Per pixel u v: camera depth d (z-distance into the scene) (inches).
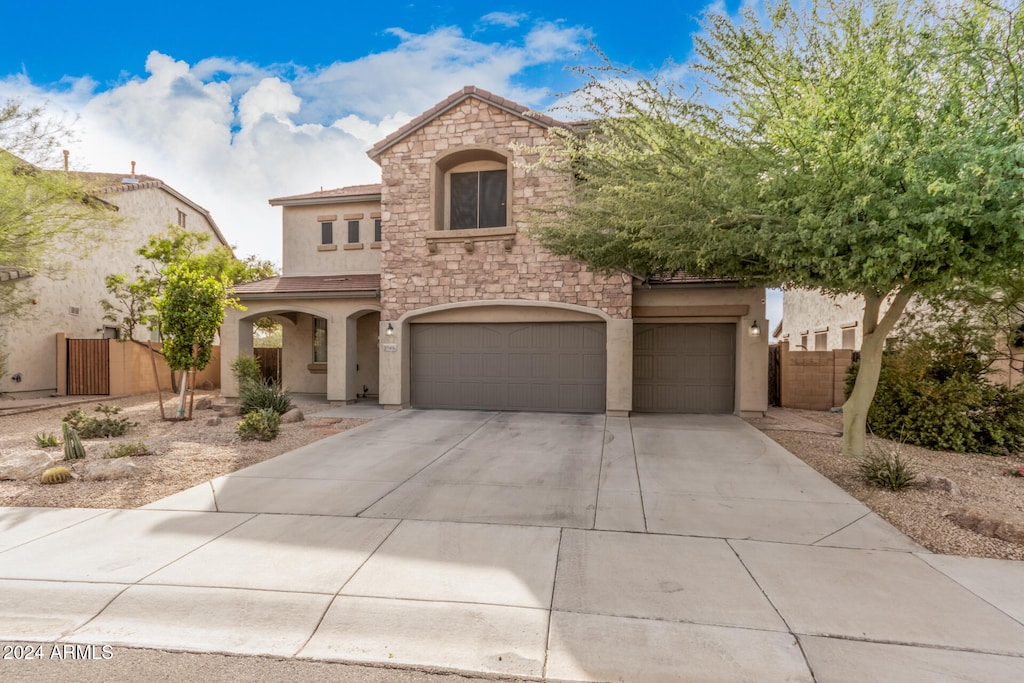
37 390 697.0
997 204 233.0
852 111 263.7
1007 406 380.2
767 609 159.0
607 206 349.1
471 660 138.5
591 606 161.6
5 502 257.8
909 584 174.9
